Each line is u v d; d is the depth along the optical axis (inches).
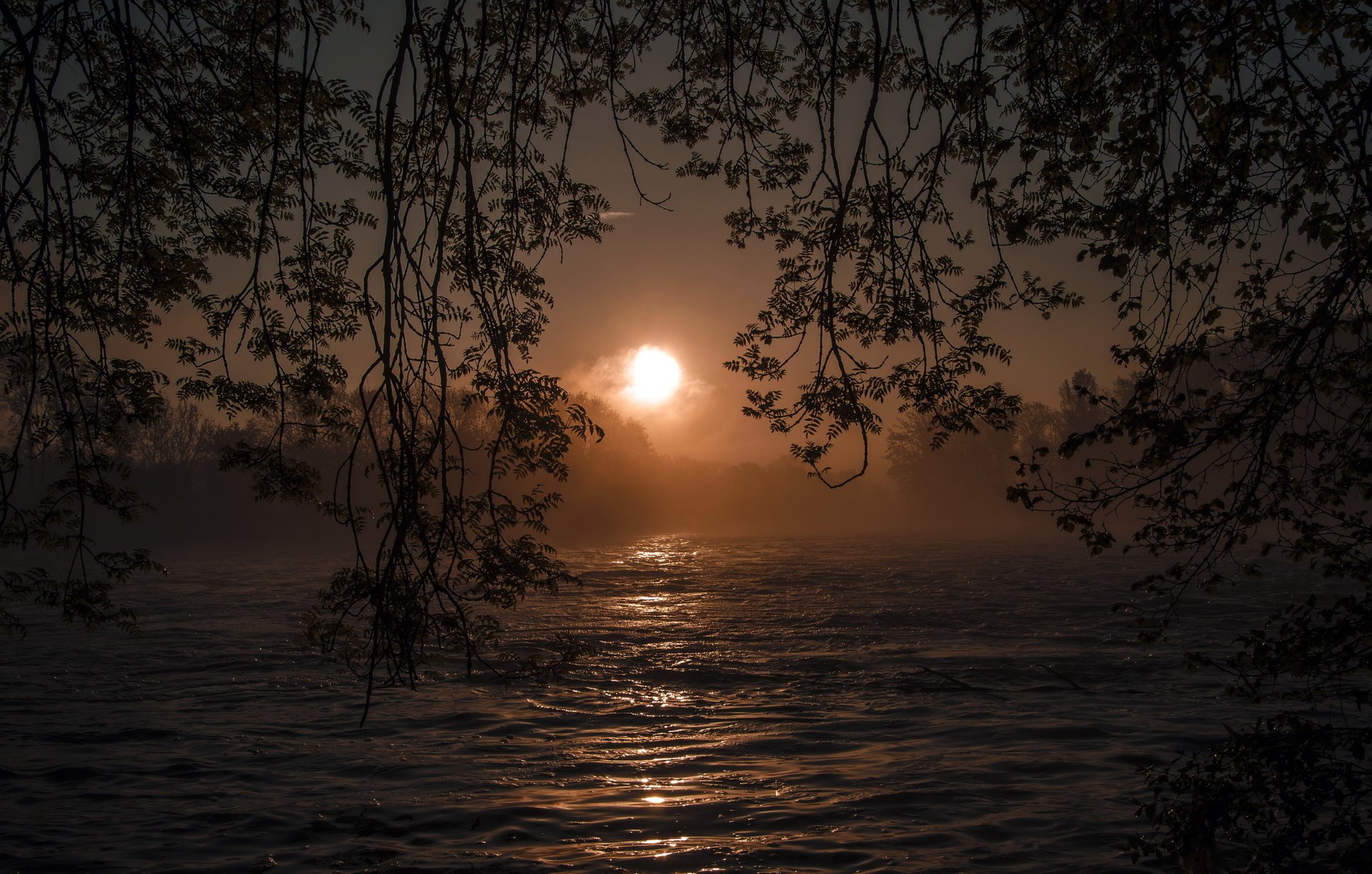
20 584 255.6
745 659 1071.0
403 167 200.5
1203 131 214.4
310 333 265.6
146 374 251.8
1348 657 247.9
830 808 538.9
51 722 764.0
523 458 225.5
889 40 201.3
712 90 289.3
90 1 253.9
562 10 242.5
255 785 592.4
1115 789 559.5
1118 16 219.9
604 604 1662.2
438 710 810.8
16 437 237.8
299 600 1708.9
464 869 454.3
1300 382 213.6
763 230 270.7
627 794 572.1
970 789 569.0
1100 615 1369.3
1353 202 199.9
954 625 1320.1
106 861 467.5
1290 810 249.6
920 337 239.3
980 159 218.4
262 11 264.5
